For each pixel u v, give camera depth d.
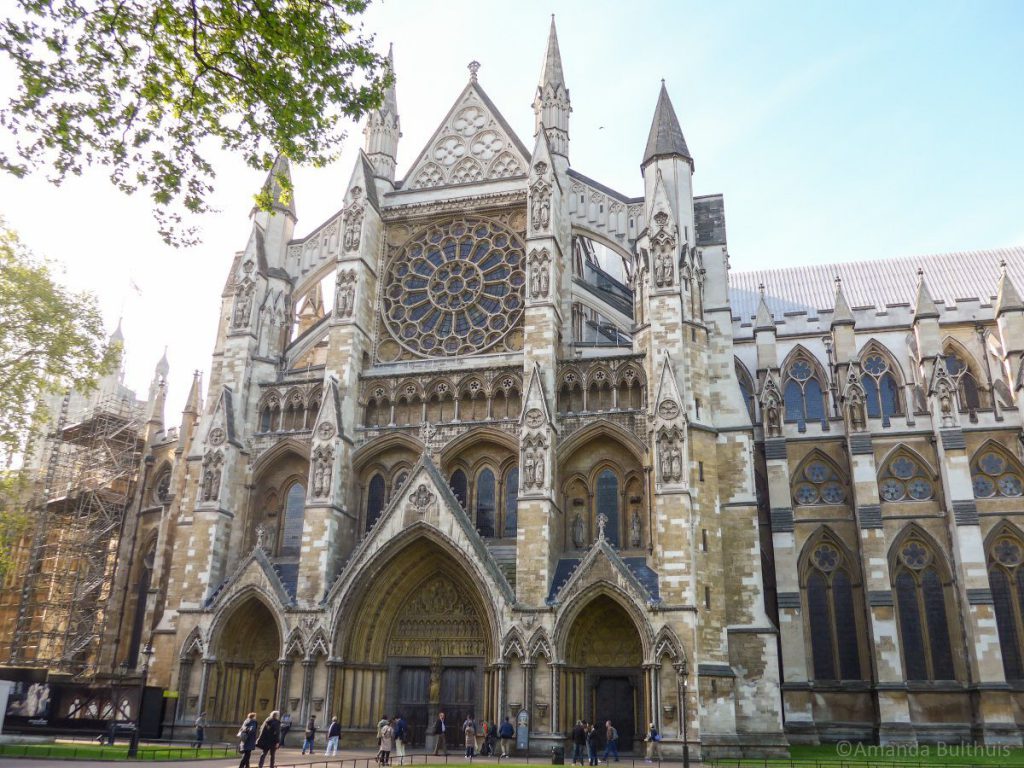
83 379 52.97
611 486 50.25
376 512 52.72
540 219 53.78
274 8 22.73
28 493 73.00
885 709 54.94
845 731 57.28
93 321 53.47
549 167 54.72
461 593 50.09
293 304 60.06
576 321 57.06
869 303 77.88
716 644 44.75
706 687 43.66
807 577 62.38
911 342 71.50
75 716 45.94
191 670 48.53
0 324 49.81
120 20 22.36
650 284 50.97
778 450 63.03
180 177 24.44
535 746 42.72
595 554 45.25
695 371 49.78
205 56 23.88
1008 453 60.81
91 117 23.06
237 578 49.69
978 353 69.75
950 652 58.00
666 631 43.16
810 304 79.56
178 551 53.09
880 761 42.16
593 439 50.31
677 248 51.59
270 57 23.55
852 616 60.91
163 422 74.38
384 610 49.75
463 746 47.56
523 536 46.47
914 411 67.06
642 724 44.94
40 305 50.88
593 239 57.03
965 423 62.16
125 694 45.50
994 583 58.69
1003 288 64.81
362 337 55.91
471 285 57.19
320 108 24.59
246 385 55.53
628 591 44.22
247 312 56.94
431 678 48.88
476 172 61.19
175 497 65.38
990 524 59.50
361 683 48.19
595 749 40.47
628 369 50.72
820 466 65.06
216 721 48.09
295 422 55.22
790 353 73.81
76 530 71.62
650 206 54.62
